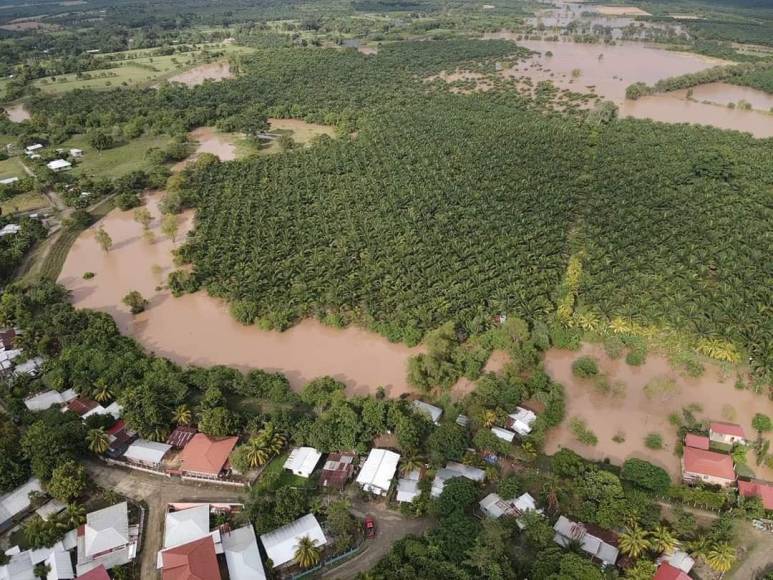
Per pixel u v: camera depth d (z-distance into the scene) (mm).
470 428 89812
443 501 75750
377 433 89500
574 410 97312
